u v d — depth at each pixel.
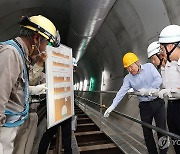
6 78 1.14
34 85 1.96
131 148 3.57
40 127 5.10
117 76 8.17
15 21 7.95
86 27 6.72
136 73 2.90
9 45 1.22
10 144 1.27
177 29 1.99
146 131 2.86
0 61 1.15
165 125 2.83
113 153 3.86
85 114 7.80
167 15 3.67
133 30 5.35
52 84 1.85
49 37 1.43
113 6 5.57
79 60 17.28
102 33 8.09
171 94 1.75
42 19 1.47
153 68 2.86
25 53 1.35
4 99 1.13
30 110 1.84
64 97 2.19
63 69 2.18
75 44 10.28
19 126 1.42
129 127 5.12
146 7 4.20
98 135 4.86
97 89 13.21
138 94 2.65
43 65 1.88
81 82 23.22
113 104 2.99
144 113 2.88
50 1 7.59
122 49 6.94
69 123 2.76
